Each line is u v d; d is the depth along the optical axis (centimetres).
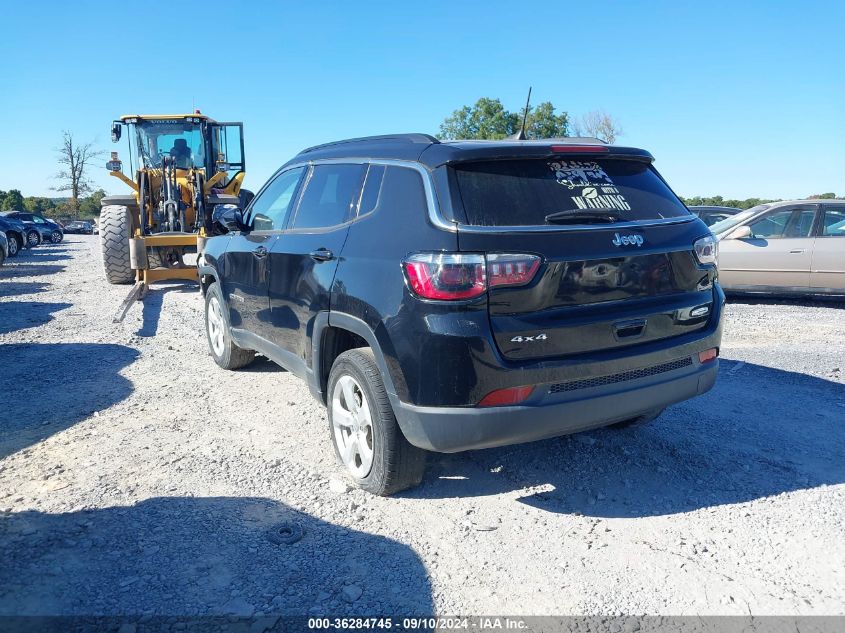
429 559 304
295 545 313
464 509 350
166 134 1266
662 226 351
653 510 350
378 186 366
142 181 1148
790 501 358
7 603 264
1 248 1609
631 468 398
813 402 518
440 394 307
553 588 283
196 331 793
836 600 275
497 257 302
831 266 941
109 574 286
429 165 334
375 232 350
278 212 482
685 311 355
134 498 356
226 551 306
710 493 368
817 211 969
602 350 328
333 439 393
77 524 327
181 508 346
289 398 529
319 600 273
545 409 312
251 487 372
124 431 455
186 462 404
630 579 290
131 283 1275
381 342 329
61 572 286
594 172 353
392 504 355
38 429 458
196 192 1162
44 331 795
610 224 333
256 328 496
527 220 316
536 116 4419
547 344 313
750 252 996
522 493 368
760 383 568
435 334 303
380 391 341
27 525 325
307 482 380
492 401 306
